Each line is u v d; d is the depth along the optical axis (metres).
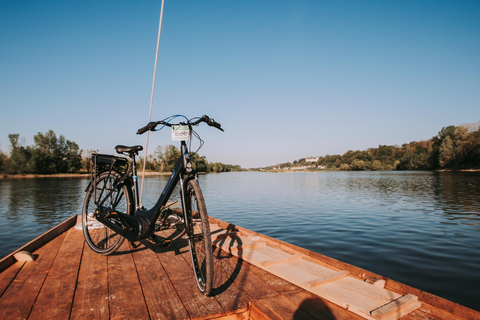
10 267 3.01
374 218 12.65
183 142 2.65
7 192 31.98
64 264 3.11
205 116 2.73
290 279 2.55
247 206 17.53
